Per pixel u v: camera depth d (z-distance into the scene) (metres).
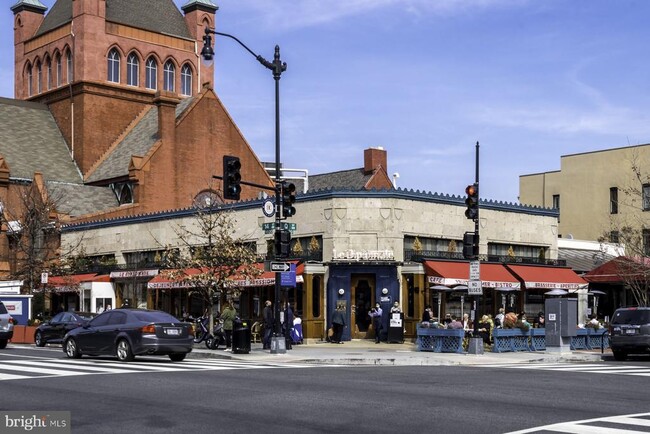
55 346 37.91
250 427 12.36
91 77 67.19
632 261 44.03
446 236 40.81
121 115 68.50
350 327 38.50
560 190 71.31
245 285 38.38
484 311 41.69
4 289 44.94
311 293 38.19
